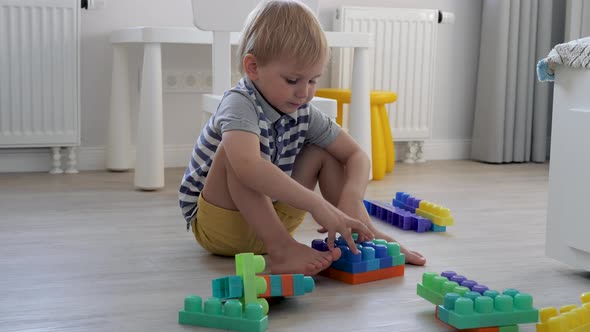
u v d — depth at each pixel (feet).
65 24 7.99
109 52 8.54
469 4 10.09
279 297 3.84
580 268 4.34
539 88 9.92
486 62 9.87
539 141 10.00
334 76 9.31
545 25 9.86
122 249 4.89
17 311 3.59
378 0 9.60
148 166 7.18
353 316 3.55
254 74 4.13
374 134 8.30
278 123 4.30
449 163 9.82
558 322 3.04
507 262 4.67
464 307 3.24
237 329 3.31
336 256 4.00
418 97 9.64
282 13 4.05
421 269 4.45
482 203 6.88
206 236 4.63
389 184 8.00
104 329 3.34
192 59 8.86
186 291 3.95
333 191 4.68
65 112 8.12
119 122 8.38
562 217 4.39
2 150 8.29
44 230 5.42
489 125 9.83
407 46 9.47
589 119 4.12
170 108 8.86
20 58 7.91
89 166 8.63
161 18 8.70
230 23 6.14
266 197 4.14
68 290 3.94
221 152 4.25
